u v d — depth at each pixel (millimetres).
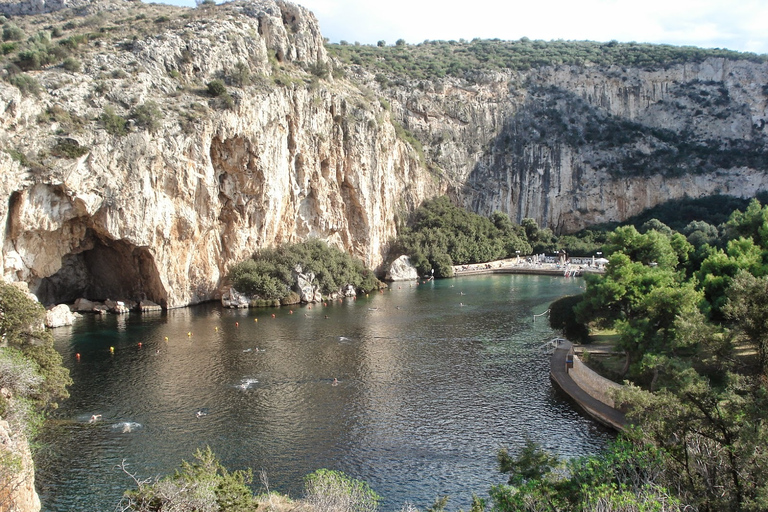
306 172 112188
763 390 26844
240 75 97625
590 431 44688
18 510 29094
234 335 74562
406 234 143125
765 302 29203
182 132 87562
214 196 94625
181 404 49781
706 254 79500
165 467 38531
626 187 167875
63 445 41781
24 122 72688
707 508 24250
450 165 167375
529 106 180000
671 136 175500
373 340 72250
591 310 60219
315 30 127062
